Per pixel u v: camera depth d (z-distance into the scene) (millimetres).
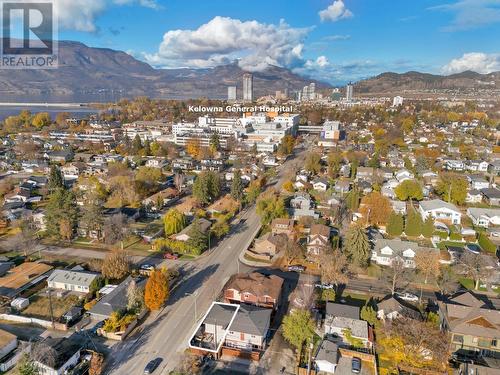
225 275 58812
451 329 42219
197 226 67250
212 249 68062
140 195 92000
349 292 54531
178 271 59688
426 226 72688
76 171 116625
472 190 98875
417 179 110562
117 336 43875
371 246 66938
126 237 70500
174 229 71812
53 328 46125
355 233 61688
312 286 54281
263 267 61719
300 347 42188
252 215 85000
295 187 103312
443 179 100438
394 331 42062
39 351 38750
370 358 41344
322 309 50344
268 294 49469
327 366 39750
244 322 43812
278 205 78188
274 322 47594
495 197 93062
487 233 76250
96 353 40375
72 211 72562
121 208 83312
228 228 75562
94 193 86625
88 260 63438
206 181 91125
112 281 56531
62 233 69688
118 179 95375
